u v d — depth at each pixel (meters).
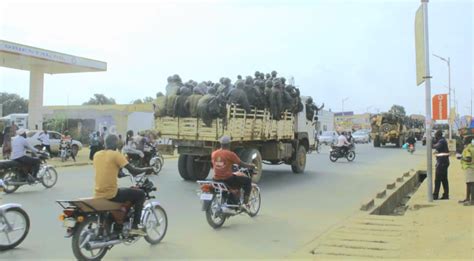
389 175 18.47
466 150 11.02
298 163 18.86
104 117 38.31
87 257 6.15
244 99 14.26
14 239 7.06
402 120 46.41
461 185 14.86
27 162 12.76
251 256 6.64
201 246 7.22
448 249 6.71
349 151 26.22
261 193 13.27
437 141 12.24
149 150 17.89
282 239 7.72
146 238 7.16
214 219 8.62
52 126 37.78
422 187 14.88
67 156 22.94
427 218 9.17
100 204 6.19
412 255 6.43
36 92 29.47
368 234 7.81
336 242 7.25
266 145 16.84
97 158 6.44
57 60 27.39
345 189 14.19
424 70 11.49
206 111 13.59
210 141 14.22
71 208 6.03
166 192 13.11
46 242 7.33
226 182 8.80
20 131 13.05
